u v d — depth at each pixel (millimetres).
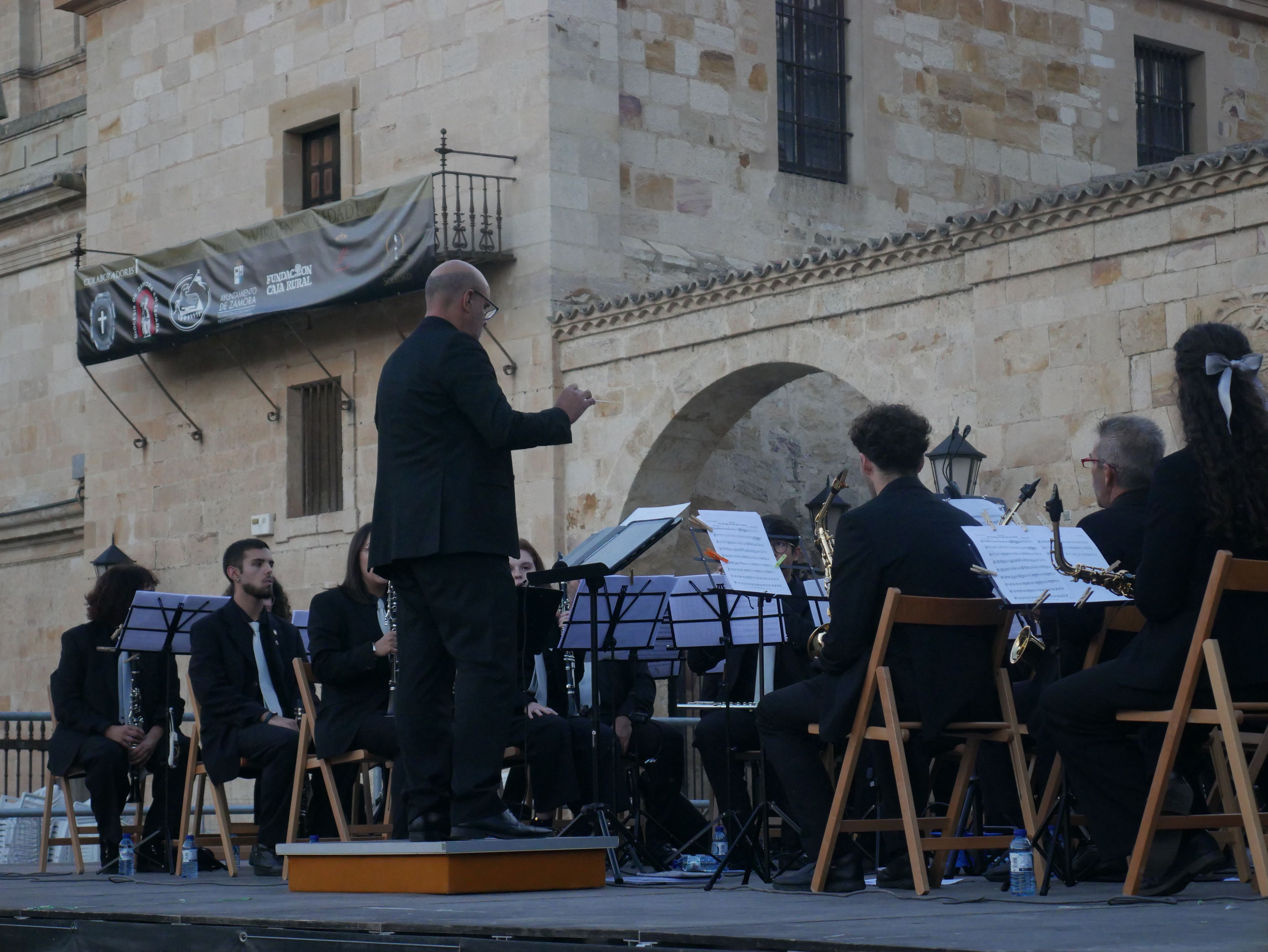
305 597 23969
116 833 11641
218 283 23672
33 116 29844
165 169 26484
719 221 22812
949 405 17562
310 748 10492
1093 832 7027
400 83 23281
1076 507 16391
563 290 21312
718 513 8008
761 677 8547
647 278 22062
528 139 21672
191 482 25844
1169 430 15727
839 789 7293
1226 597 6574
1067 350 16562
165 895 8445
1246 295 15266
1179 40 27469
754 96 23359
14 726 25391
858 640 7305
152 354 26562
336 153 24562
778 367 19328
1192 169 15477
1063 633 7684
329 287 22156
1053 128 25969
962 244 17406
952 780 10016
